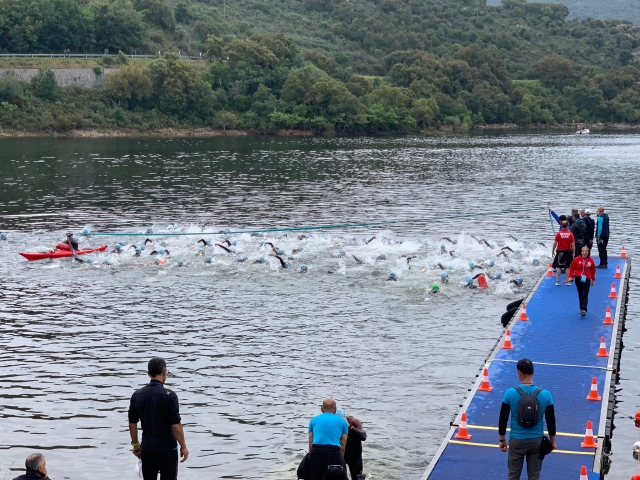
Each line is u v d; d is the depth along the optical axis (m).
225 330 30.02
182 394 23.95
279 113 155.25
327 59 181.75
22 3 153.00
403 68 186.12
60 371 25.75
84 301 33.81
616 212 58.31
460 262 40.59
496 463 17.80
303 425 22.02
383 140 146.38
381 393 24.09
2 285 36.28
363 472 19.19
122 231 49.09
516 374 22.97
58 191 67.75
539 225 52.59
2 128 131.25
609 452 20.11
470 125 184.12
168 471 15.62
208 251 43.25
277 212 57.31
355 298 34.53
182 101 150.38
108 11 161.62
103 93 146.62
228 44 168.00
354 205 61.22
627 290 35.16
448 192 69.69
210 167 89.81
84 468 19.59
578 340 26.19
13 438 21.06
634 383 24.80
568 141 149.38
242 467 19.64
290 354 27.44
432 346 28.33
